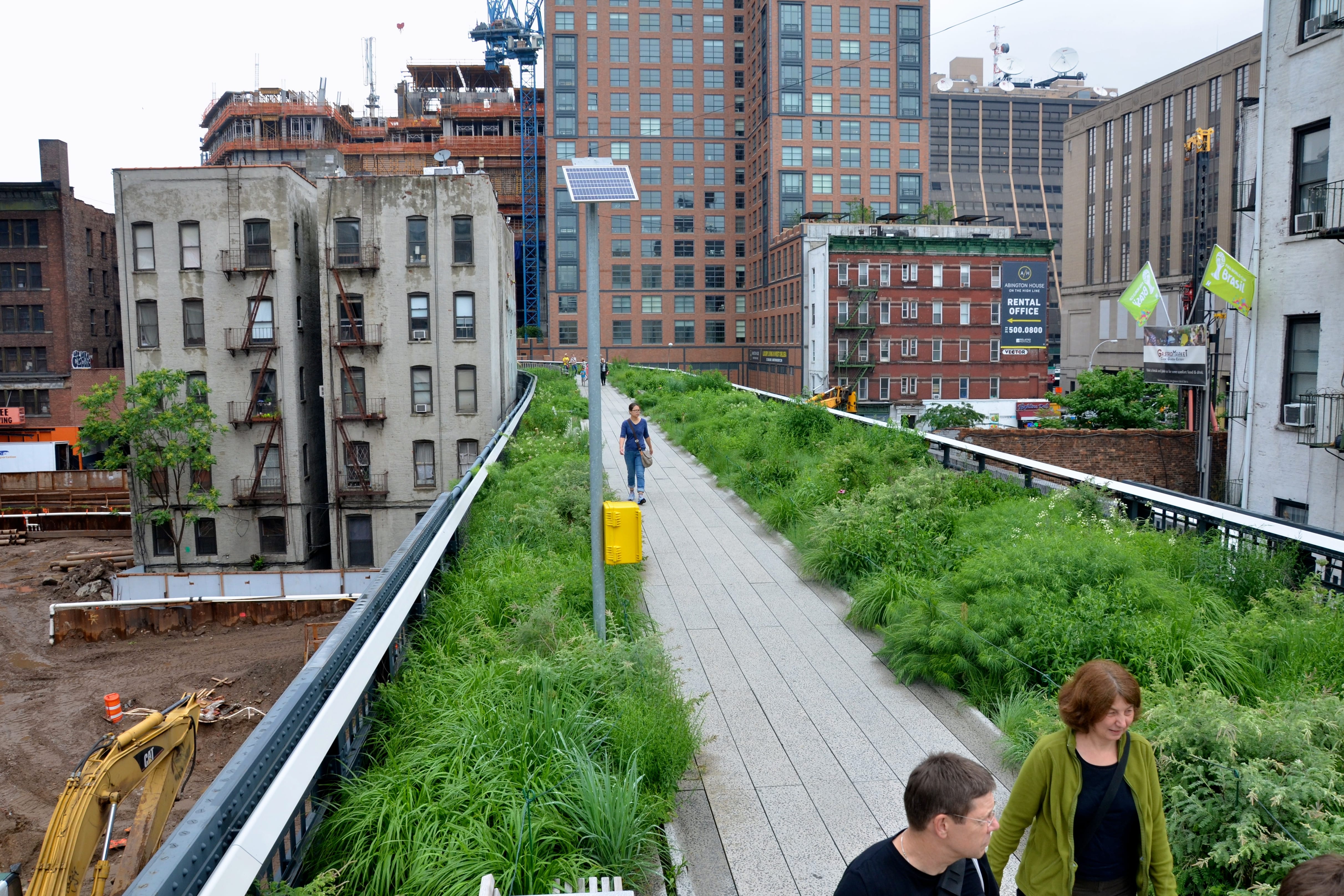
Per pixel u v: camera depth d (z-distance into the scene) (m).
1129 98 87.75
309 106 109.06
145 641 31.36
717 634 8.83
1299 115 16.86
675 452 21.70
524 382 54.59
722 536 12.88
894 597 8.78
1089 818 3.23
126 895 2.68
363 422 42.94
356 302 42.59
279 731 4.00
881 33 99.38
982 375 80.44
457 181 42.00
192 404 40.56
